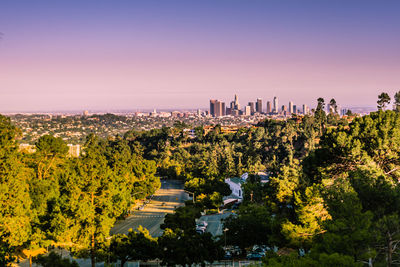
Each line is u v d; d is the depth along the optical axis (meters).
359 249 22.41
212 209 95.31
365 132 49.19
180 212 54.03
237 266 43.75
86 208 44.06
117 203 59.66
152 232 69.75
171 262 39.50
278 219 46.94
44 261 25.97
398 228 21.80
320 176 52.44
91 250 44.03
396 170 46.12
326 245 23.28
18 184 45.75
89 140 192.25
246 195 75.75
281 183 53.62
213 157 157.12
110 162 113.00
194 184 110.50
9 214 44.53
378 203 27.06
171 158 195.25
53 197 55.38
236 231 48.28
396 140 46.81
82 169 52.12
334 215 26.56
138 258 41.38
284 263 26.25
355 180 30.50
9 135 55.06
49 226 51.78
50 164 73.69
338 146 48.91
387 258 22.53
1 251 39.84
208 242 41.56
